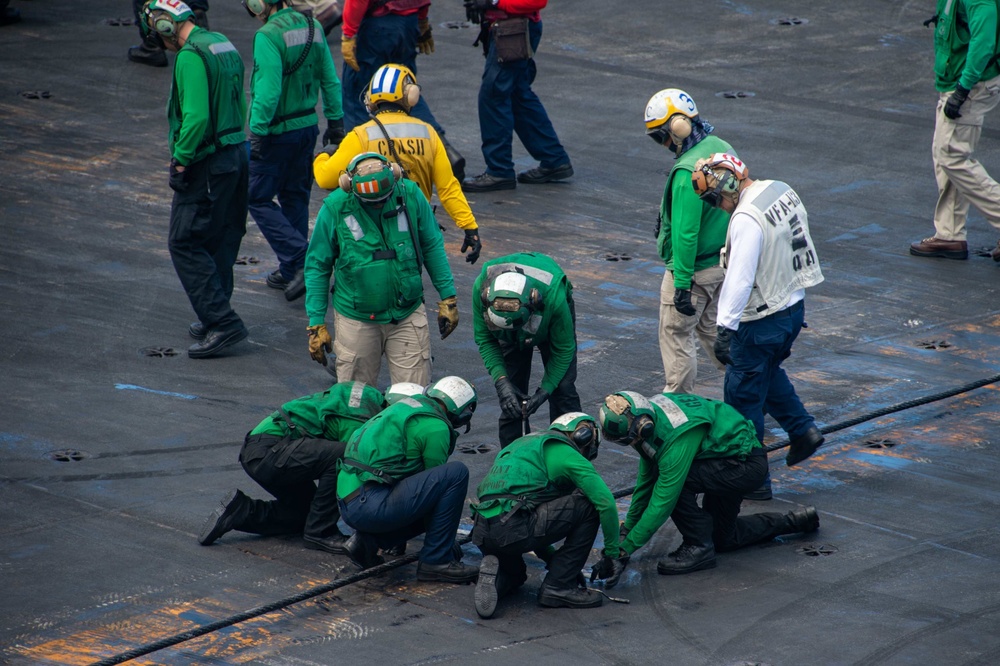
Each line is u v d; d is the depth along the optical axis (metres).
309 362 32.31
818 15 62.56
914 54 57.38
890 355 32.50
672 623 21.27
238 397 30.31
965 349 32.78
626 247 39.31
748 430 22.97
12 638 20.70
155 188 43.16
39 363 31.62
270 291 36.72
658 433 22.17
